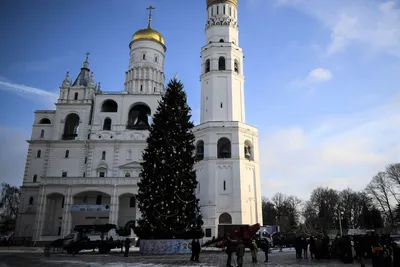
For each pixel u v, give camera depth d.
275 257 30.36
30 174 65.44
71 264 23.09
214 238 45.66
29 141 67.31
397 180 77.81
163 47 83.00
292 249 44.75
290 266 22.17
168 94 36.28
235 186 52.62
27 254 35.38
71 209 55.72
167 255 30.39
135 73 76.75
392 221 74.88
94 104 70.75
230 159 54.12
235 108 59.25
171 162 33.03
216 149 54.78
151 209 32.16
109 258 28.03
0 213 100.75
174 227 31.77
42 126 69.44
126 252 29.72
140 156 66.69
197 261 24.75
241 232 34.78
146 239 32.47
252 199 54.31
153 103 70.88
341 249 25.81
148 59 79.12
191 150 35.00
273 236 51.34
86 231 42.00
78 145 67.00
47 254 32.28
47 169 65.44
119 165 65.88
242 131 55.97
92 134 68.12
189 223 32.34
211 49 62.16
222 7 65.38
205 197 52.66
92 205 56.00
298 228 90.06
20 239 60.06
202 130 56.38
